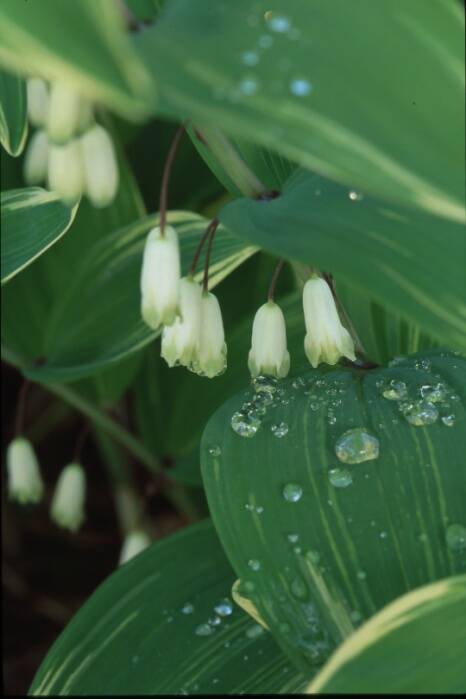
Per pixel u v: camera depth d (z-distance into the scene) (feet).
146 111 1.36
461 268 1.46
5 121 1.79
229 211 1.55
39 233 1.80
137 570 1.78
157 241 1.58
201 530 1.82
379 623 1.51
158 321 1.58
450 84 1.41
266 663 1.70
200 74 1.38
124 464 2.35
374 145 1.39
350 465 1.60
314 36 1.41
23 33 1.36
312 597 1.55
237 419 1.64
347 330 1.71
